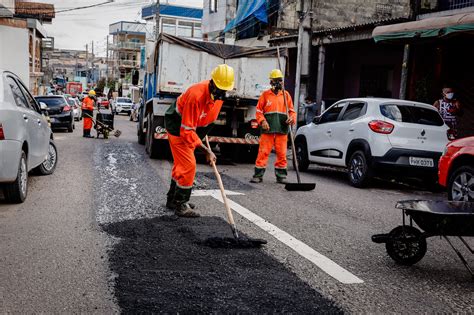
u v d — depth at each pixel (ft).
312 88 71.92
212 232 18.72
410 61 49.21
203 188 28.17
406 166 30.99
